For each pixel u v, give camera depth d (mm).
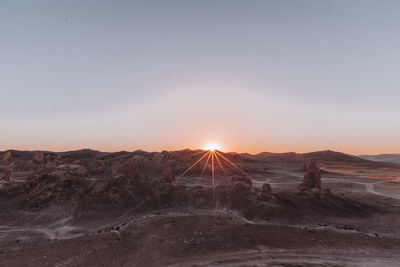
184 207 39406
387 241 25547
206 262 19359
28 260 19516
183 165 84812
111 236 25234
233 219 32312
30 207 35375
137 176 50500
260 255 20797
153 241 23953
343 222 33281
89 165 72188
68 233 27812
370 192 61062
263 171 105812
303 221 32719
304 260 19812
